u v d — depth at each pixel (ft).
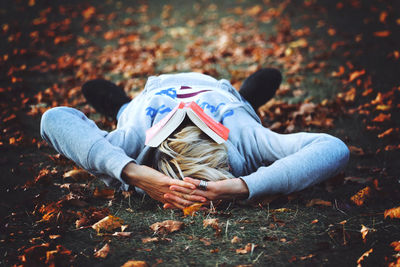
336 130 10.65
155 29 21.54
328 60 16.08
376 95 12.72
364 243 6.13
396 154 9.29
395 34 18.69
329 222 6.74
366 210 7.13
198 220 6.71
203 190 6.56
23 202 7.46
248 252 5.93
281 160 7.06
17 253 6.00
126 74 15.23
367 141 9.99
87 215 6.95
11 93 13.26
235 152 7.15
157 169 7.00
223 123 7.56
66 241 6.25
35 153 9.57
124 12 25.05
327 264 5.69
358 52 16.61
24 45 18.74
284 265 5.67
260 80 10.32
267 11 24.13
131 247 6.08
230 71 15.06
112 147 6.93
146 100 7.83
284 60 16.28
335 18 21.86
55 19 23.26
